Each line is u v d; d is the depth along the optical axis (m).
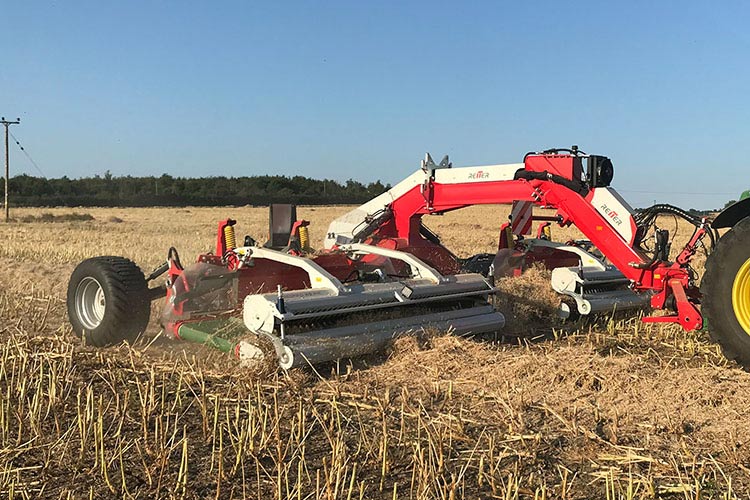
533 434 3.98
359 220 8.04
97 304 6.57
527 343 5.89
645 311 7.83
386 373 5.19
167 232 26.58
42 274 11.56
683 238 18.89
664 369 5.25
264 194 79.06
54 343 5.91
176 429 4.11
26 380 4.82
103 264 6.36
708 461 3.63
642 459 3.62
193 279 6.18
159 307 8.34
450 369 5.22
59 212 51.66
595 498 3.30
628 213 5.76
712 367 5.27
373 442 3.88
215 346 5.59
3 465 3.59
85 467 3.61
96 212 52.56
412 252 7.48
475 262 8.83
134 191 84.06
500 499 3.29
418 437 3.81
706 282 5.04
